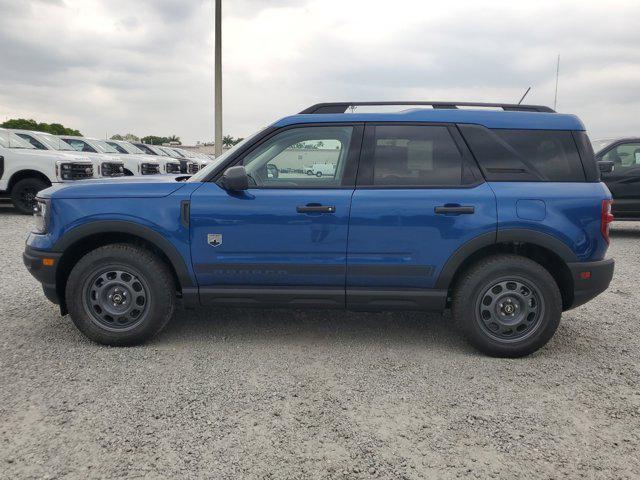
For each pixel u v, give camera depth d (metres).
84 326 3.86
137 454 2.50
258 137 3.91
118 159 14.66
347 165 3.85
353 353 3.87
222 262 3.79
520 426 2.84
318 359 3.74
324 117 3.91
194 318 4.63
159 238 3.78
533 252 4.02
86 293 3.84
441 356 3.84
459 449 2.60
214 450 2.55
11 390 3.15
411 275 3.77
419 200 3.71
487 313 3.79
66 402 3.01
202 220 3.77
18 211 12.32
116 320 3.87
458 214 3.70
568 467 2.47
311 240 3.75
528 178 3.79
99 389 3.18
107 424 2.77
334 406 3.03
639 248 8.95
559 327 4.58
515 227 3.69
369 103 4.02
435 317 4.79
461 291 3.78
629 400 3.18
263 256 3.78
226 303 3.88
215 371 3.49
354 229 3.73
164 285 3.84
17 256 7.17
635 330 4.52
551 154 3.83
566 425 2.87
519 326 3.78
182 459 2.47
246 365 3.60
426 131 3.87
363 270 3.77
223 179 3.73
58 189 3.93
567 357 3.87
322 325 4.51
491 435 2.74
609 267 3.78
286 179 3.87
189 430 2.73
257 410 2.96
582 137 3.86
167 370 3.48
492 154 3.81
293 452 2.54
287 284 3.84
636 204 9.61
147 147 21.23
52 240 3.84
